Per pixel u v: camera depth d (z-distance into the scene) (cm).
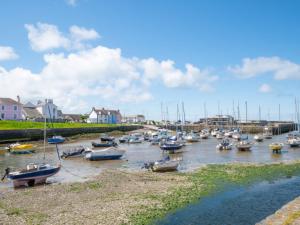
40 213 2284
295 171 3944
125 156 5797
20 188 3178
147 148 7312
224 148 6669
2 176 3841
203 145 7906
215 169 4097
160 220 2159
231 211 2369
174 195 2748
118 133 11369
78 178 3691
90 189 2991
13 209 2392
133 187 3052
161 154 6053
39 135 8494
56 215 2231
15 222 2097
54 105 14088
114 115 16738
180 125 14688
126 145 8131
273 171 3941
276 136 11531
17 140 7731
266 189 3031
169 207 2423
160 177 3547
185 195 2756
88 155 5253
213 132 11394
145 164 4162
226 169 4094
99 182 3294
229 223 2131
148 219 2169
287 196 2786
